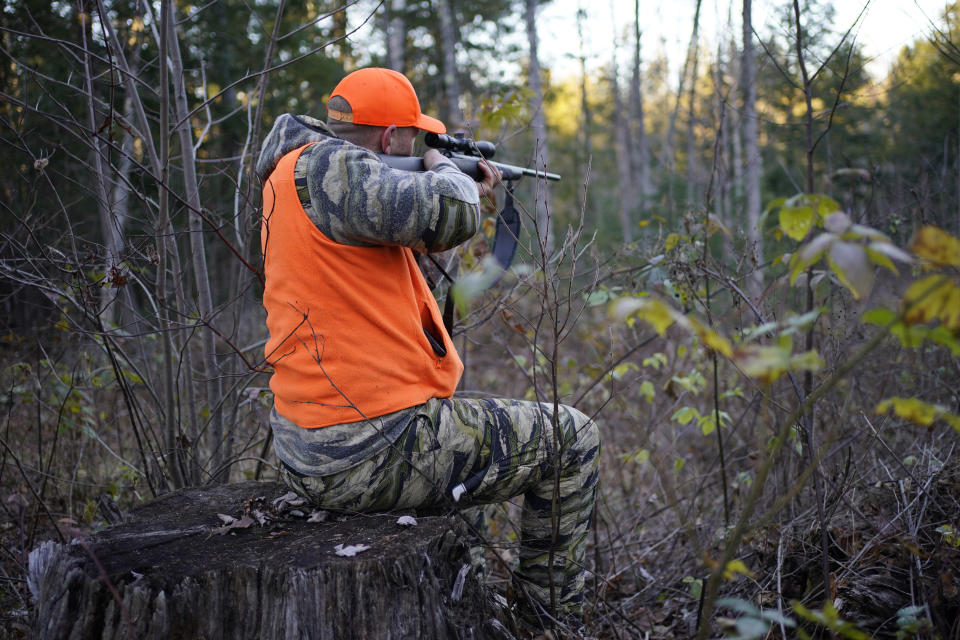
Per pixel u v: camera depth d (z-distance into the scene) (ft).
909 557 7.30
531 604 7.41
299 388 6.69
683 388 12.84
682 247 9.51
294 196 6.48
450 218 6.31
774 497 10.15
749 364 3.59
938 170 16.65
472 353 17.48
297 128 6.79
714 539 9.37
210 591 5.81
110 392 14.51
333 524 6.73
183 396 12.10
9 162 11.85
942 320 3.88
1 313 12.45
